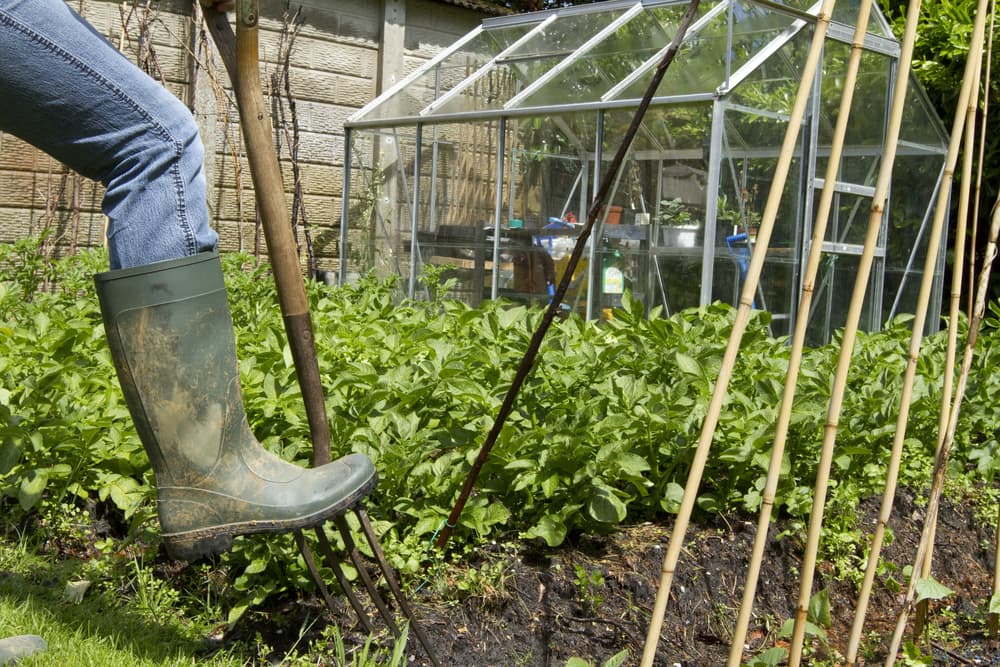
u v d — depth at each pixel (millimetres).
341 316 4395
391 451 2764
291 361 3270
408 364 3260
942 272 9133
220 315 2021
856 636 2092
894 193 8656
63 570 2650
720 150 7234
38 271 7023
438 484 2828
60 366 3164
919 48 8836
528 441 2902
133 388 1982
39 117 1893
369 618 2518
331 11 9852
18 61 1816
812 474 3381
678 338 3740
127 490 2871
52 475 2824
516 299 8656
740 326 1700
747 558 2992
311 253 9883
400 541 2783
